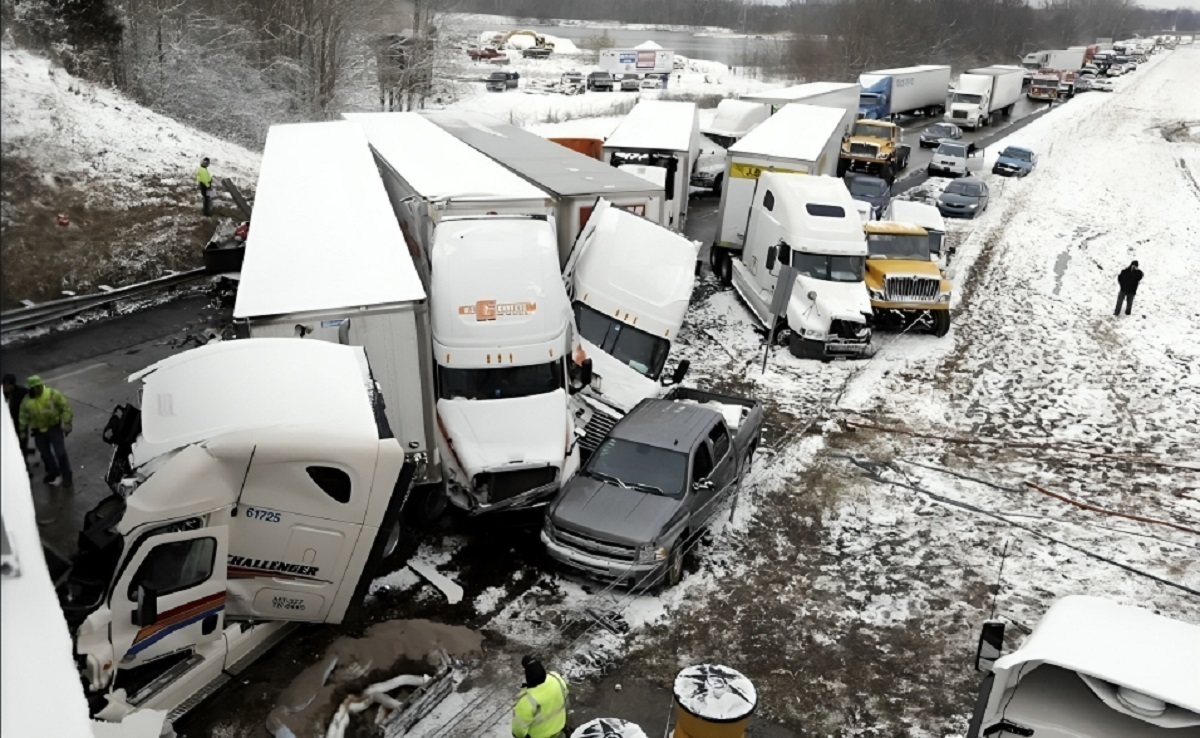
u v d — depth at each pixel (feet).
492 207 46.47
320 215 46.09
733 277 75.77
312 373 30.22
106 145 77.46
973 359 64.95
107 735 23.22
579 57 296.10
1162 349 68.69
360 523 28.84
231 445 26.71
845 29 272.51
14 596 11.92
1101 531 42.93
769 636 34.27
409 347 36.45
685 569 38.24
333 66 121.70
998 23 368.07
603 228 50.70
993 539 41.81
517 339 40.09
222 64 108.58
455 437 38.11
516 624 33.81
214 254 65.00
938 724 30.14
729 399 47.52
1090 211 116.47
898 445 51.03
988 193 117.80
